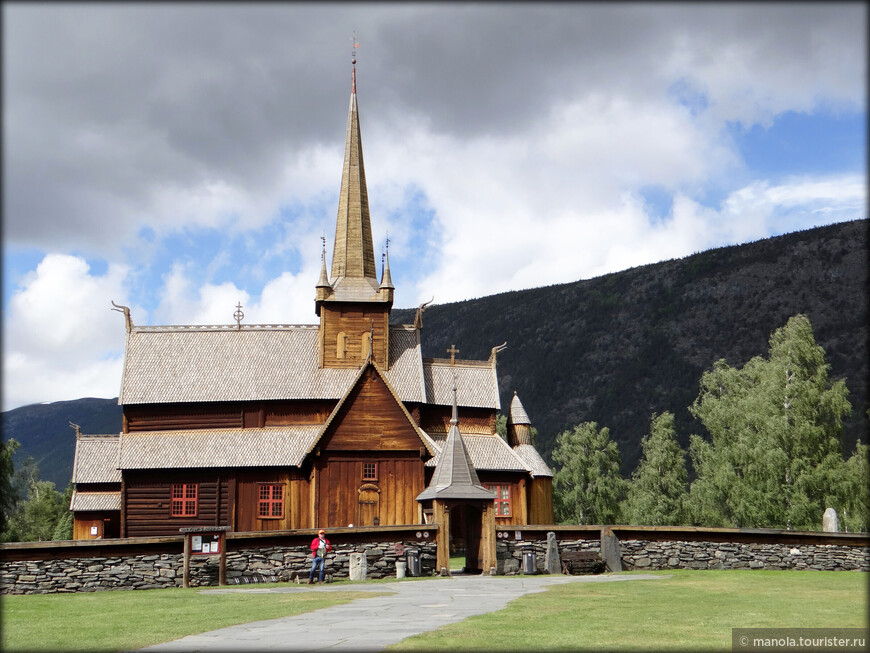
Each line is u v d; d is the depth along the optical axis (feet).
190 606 82.43
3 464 285.23
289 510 195.11
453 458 135.13
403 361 218.59
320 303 217.36
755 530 133.49
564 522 337.11
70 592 104.99
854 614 73.51
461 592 95.09
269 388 208.23
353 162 235.81
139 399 206.59
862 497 234.99
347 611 75.41
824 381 255.50
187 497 197.06
